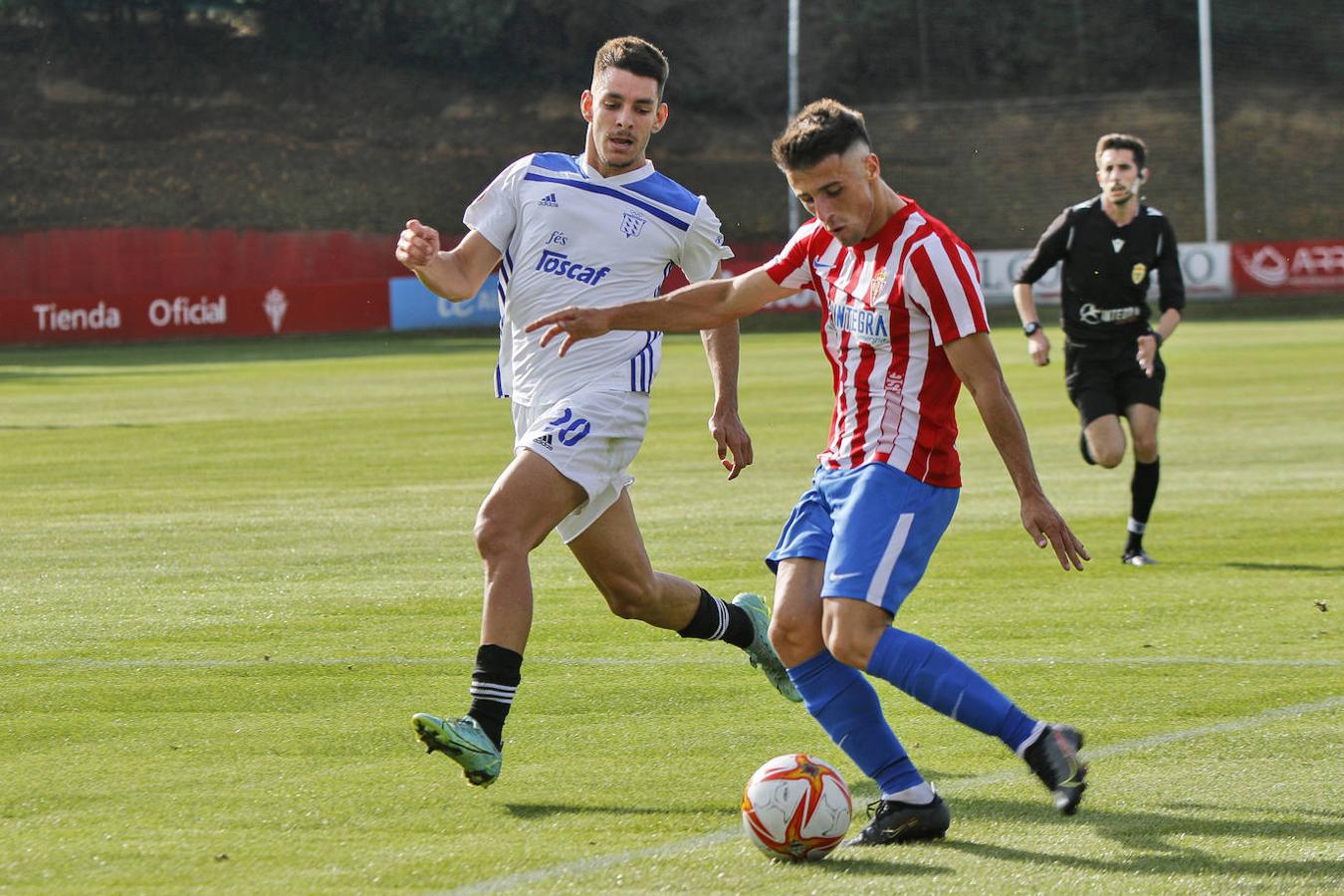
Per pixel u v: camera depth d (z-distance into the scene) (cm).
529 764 1648
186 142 17375
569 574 2852
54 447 5162
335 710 1884
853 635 1377
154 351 11775
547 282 1795
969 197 17388
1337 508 3566
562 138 18250
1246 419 5481
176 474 4425
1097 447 2958
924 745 1727
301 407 6644
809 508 1473
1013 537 3216
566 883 1264
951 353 1384
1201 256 13400
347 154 17638
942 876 1276
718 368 1830
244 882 1266
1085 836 1386
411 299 13475
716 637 1856
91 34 18062
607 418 1727
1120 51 18750
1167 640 2244
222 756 1677
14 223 16212
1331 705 1856
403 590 2686
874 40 18875
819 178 1362
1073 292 3053
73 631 2348
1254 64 18688
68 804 1496
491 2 18750
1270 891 1227
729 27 18812
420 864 1312
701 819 1453
